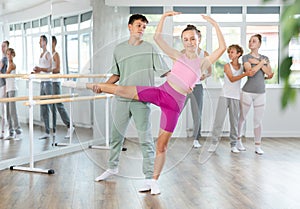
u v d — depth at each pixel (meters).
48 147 5.11
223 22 6.98
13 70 4.59
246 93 5.36
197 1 6.33
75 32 5.53
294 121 6.95
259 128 5.35
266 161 4.79
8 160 4.47
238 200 3.17
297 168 4.39
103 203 3.11
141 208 2.98
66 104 5.30
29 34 4.80
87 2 5.71
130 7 6.94
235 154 5.27
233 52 5.32
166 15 3.35
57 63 5.21
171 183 3.73
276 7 6.98
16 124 4.66
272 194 3.35
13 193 3.39
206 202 3.12
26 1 4.73
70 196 3.30
